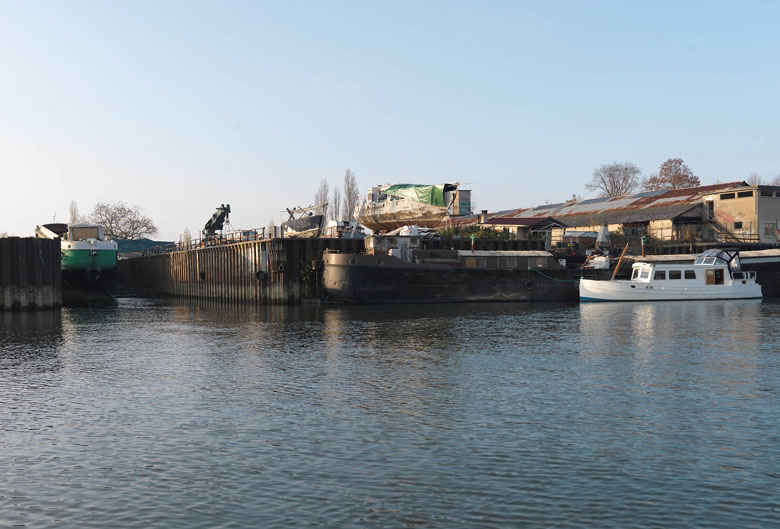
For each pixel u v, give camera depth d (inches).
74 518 486.6
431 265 2516.0
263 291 2628.0
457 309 2272.4
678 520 472.4
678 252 3314.5
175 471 582.6
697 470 571.2
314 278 2591.0
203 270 3334.2
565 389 901.2
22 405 839.7
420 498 515.2
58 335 1635.1
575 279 2701.8
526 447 639.8
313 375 1028.5
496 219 3405.5
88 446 659.4
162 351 1322.6
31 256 2300.7
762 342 1359.5
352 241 2652.6
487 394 875.4
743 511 486.6
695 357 1168.8
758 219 3390.7
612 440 659.4
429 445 649.0
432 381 968.3
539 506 498.3
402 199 3206.2
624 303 2529.5
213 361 1182.9
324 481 553.3
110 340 1518.2
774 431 687.7
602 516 479.8
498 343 1375.5
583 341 1398.9
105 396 888.9
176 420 756.0
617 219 3799.2
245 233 2901.1
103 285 3346.5
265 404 831.7
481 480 551.8
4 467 597.9
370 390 909.8
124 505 509.0
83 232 3157.0
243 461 606.9
